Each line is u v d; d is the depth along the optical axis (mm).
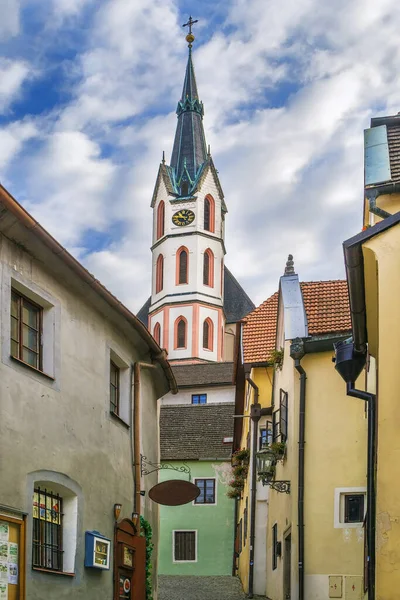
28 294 12594
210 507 41500
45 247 12469
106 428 14969
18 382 11789
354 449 17844
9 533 11164
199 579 35188
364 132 16156
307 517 17844
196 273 97625
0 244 11688
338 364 13367
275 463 19844
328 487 17859
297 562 17734
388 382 10352
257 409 25094
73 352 13766
